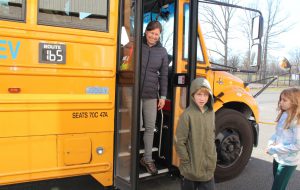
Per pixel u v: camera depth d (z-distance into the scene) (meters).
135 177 2.98
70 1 2.96
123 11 3.16
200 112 2.80
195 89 2.77
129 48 3.06
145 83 3.56
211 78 4.43
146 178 3.57
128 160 3.06
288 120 3.08
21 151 2.81
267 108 13.95
